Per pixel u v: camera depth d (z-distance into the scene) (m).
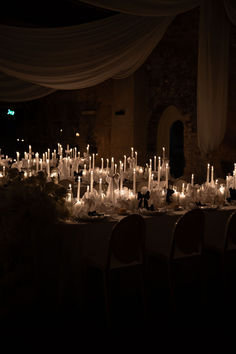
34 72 7.49
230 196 5.11
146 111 11.72
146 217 4.04
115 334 3.27
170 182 7.84
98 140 12.75
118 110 12.00
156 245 4.10
